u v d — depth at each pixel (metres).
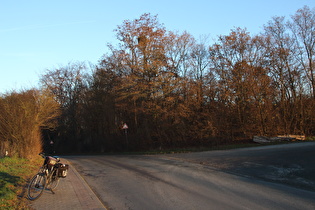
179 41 32.69
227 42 30.81
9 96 16.91
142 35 30.25
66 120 49.66
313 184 8.85
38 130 17.92
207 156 17.62
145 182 9.73
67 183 9.55
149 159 18.52
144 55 30.28
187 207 6.35
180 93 31.25
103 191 8.45
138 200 7.15
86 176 11.64
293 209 6.12
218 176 10.71
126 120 37.00
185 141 30.98
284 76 31.83
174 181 9.78
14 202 6.54
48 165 7.78
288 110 31.95
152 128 32.78
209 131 29.86
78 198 7.26
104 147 40.12
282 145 21.84
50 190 8.09
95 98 40.81
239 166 12.75
